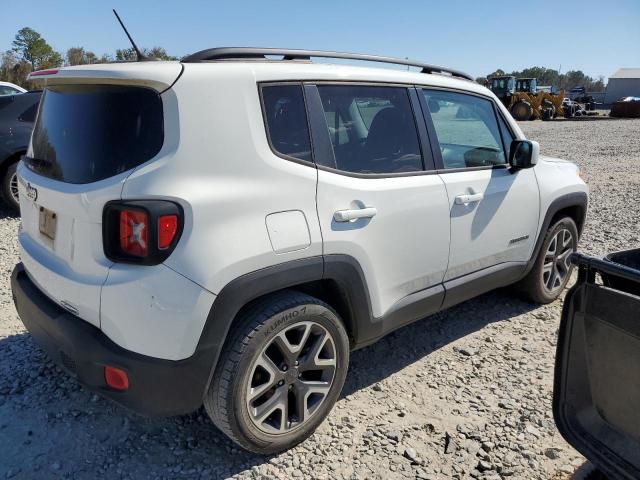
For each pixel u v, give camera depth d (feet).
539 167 13.80
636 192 31.73
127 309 7.41
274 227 8.18
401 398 10.66
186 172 7.58
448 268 11.33
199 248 7.47
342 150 9.48
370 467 8.77
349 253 9.15
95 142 7.96
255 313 8.18
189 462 8.76
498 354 12.43
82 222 7.80
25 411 9.88
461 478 8.61
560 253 14.99
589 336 6.84
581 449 6.97
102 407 10.07
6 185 22.94
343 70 9.83
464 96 12.26
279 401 8.61
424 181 10.64
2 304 14.34
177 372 7.58
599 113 150.20
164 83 7.57
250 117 8.25
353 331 9.75
